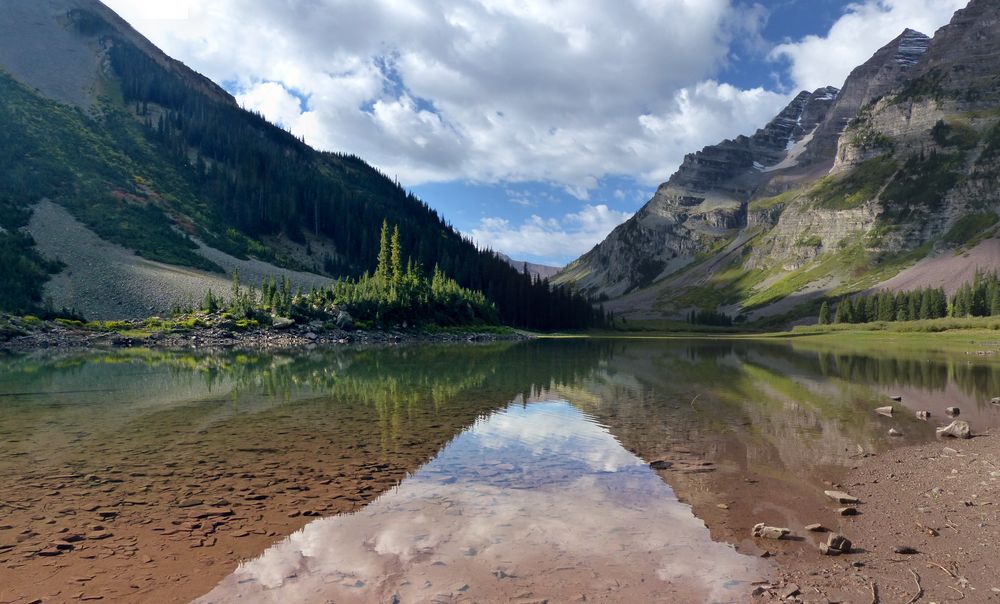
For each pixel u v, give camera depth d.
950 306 163.88
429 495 13.09
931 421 23.59
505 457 16.86
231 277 133.62
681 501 12.91
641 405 27.69
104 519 11.29
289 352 68.06
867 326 164.12
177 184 179.25
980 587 8.66
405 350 75.19
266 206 184.50
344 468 15.41
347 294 108.56
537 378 40.09
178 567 9.09
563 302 189.38
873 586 8.73
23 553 9.56
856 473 15.41
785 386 36.44
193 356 60.00
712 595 8.38
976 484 14.03
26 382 35.19
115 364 49.03
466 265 175.25
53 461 15.94
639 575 9.01
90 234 127.75
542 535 10.66
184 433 20.02
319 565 9.20
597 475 14.99
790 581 8.91
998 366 53.88
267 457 16.59
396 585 8.50
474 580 8.70
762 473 15.38
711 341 132.12
